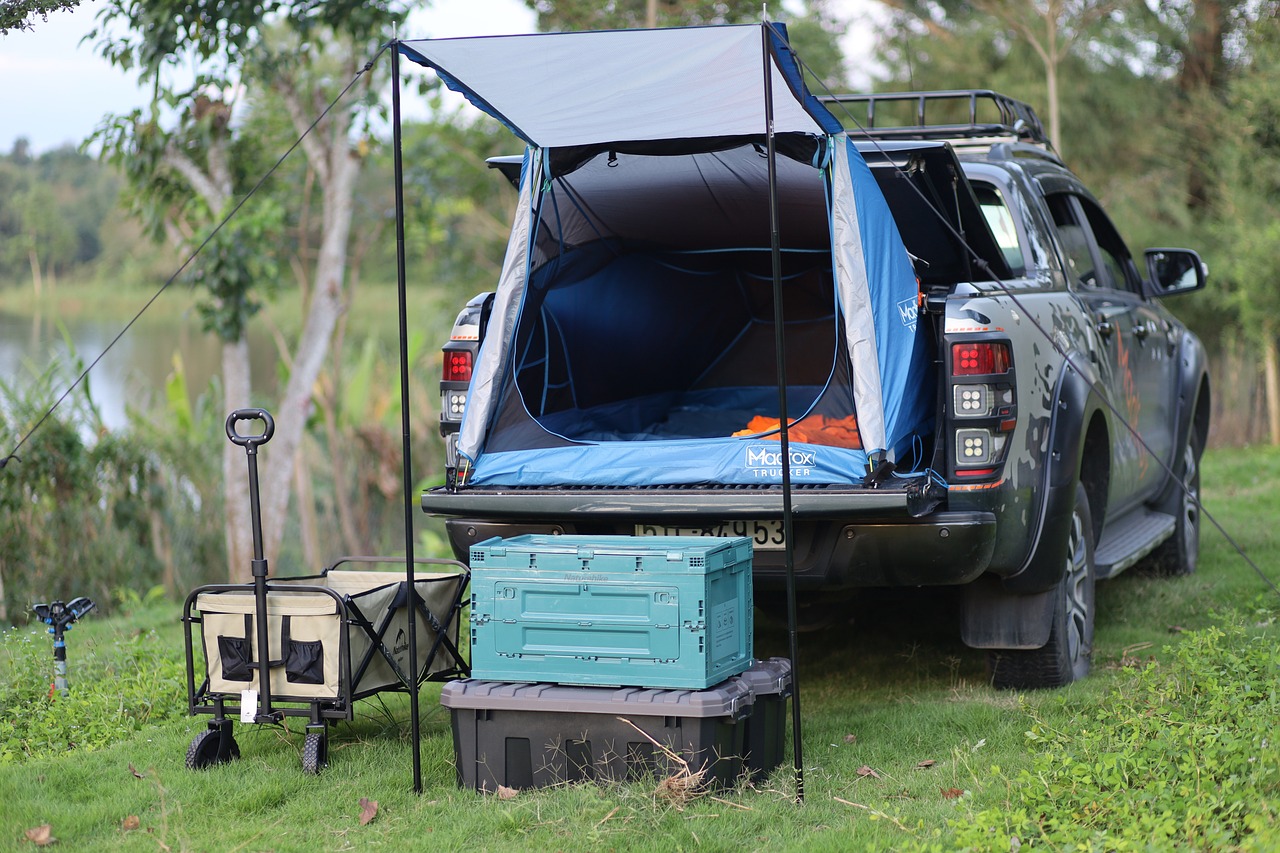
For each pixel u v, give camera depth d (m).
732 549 3.86
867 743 4.29
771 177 3.60
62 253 22.98
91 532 9.11
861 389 3.98
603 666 3.78
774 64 3.72
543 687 3.82
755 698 3.87
